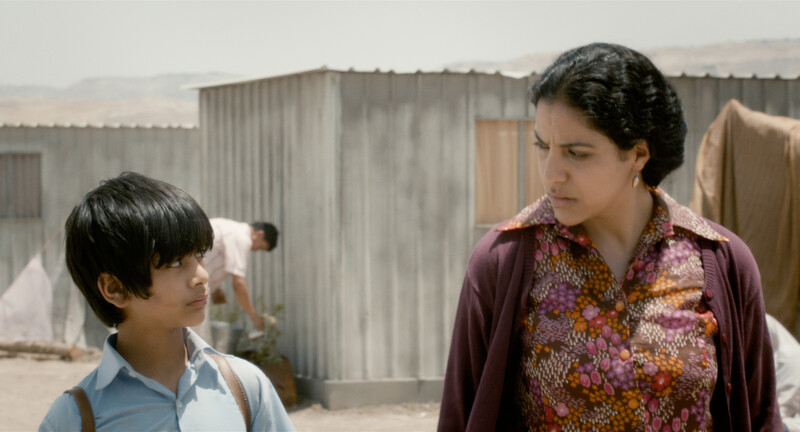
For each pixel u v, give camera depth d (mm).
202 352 1910
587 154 1713
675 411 1797
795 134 6027
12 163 10352
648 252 1875
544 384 1846
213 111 8977
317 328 7668
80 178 10422
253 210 8414
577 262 1865
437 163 7664
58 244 10406
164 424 1814
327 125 7426
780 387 3447
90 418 1771
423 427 6973
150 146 10523
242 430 1899
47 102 54344
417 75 7594
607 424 1795
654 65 1778
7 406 7918
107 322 1847
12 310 10195
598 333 1807
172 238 1759
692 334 1813
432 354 7695
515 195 7848
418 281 7656
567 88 1690
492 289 1937
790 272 6109
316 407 7480
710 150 6660
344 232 7496
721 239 1891
